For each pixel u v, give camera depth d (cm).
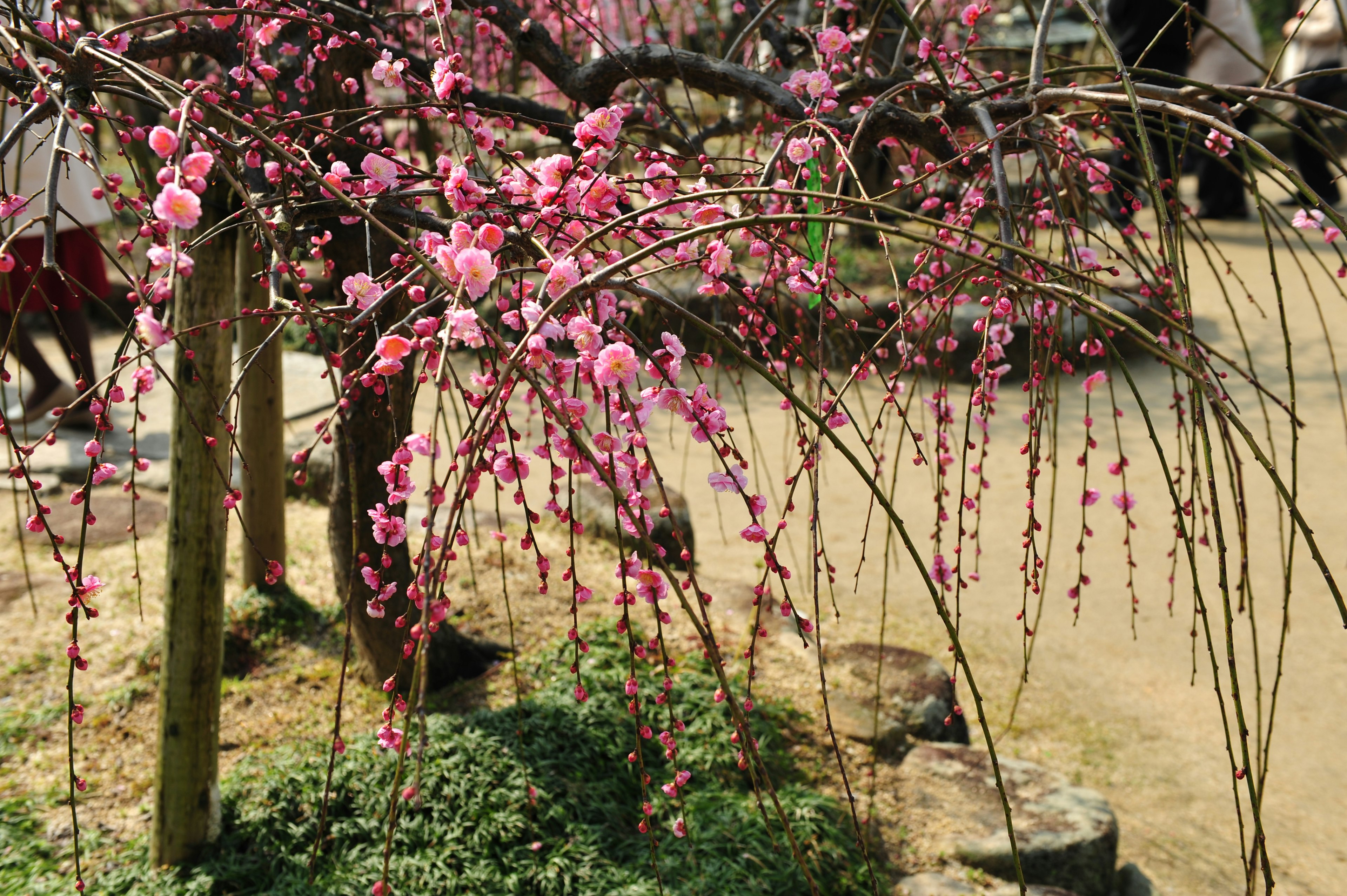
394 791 92
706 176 158
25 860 244
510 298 141
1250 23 755
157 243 120
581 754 271
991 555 436
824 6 224
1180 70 745
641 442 109
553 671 305
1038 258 114
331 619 350
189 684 232
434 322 117
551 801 254
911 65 236
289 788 256
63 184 427
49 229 103
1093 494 165
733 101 291
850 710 313
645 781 122
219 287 229
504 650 322
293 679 320
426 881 233
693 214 161
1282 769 317
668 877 241
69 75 127
